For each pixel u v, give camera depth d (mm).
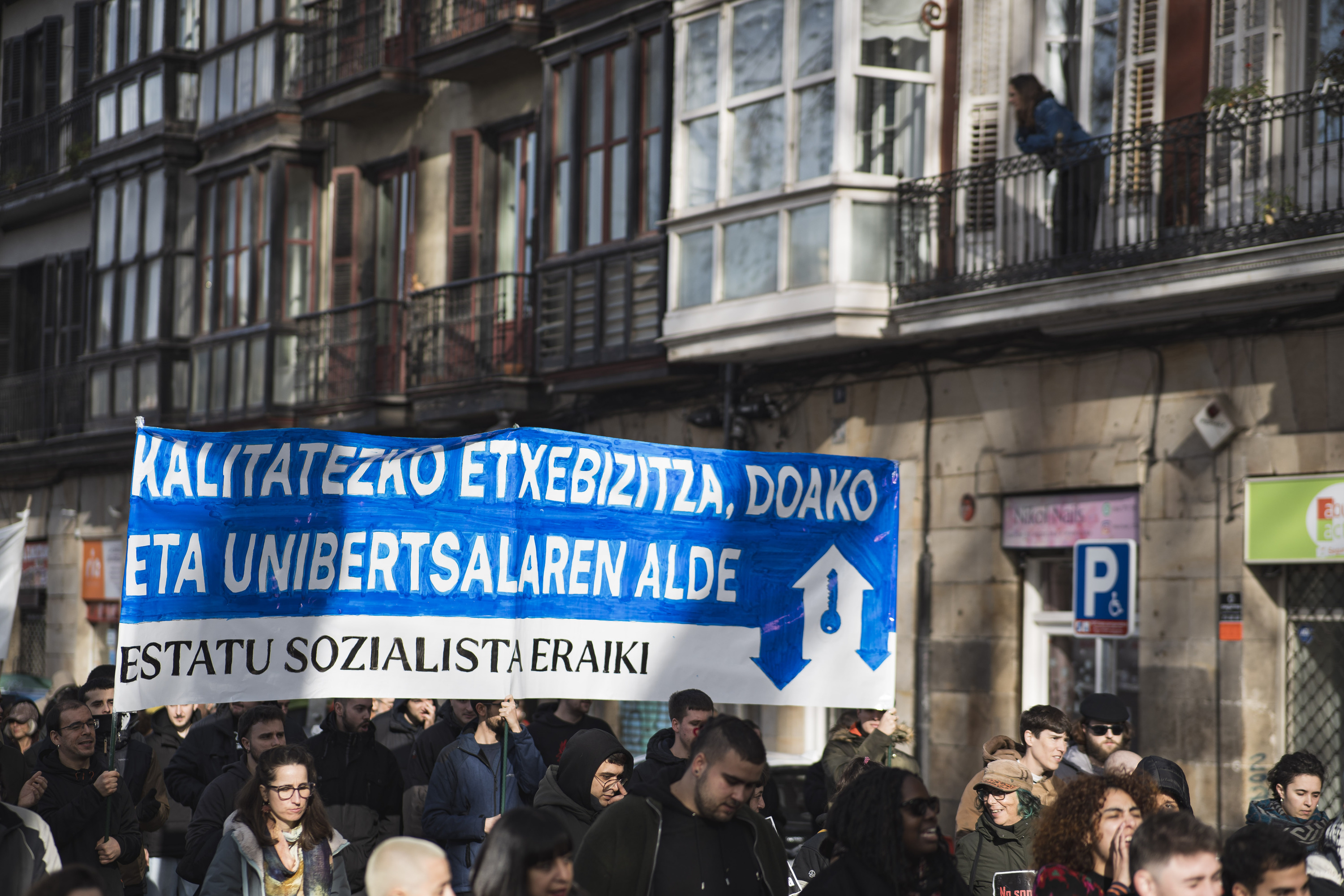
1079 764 8078
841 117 14109
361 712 8297
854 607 7375
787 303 14367
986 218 13883
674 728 6941
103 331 25641
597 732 6871
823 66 14344
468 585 6840
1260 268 11180
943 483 14258
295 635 6691
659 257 15938
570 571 6961
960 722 14008
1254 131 11781
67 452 25844
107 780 7047
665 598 7094
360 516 6781
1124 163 12734
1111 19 13352
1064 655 13516
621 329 16500
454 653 6797
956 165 14188
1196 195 12188
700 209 15344
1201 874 4449
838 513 7395
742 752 5293
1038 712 7508
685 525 7156
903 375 14633
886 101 14305
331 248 21203
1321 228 10898
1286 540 11617
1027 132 12867
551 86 17719
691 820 5402
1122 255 12133
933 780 14180
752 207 14797
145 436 6656
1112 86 13297
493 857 4465
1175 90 12594
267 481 6742
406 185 20672
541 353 17438
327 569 6734
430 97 20250
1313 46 11812
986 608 13828
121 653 6566
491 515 6895
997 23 14047
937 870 5137
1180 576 12320
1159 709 12383
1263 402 11852
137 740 8773
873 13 14297
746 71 15078
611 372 16609
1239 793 11789
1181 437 12367
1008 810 6465
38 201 27453
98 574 25984
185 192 24141
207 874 6477
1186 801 6797
